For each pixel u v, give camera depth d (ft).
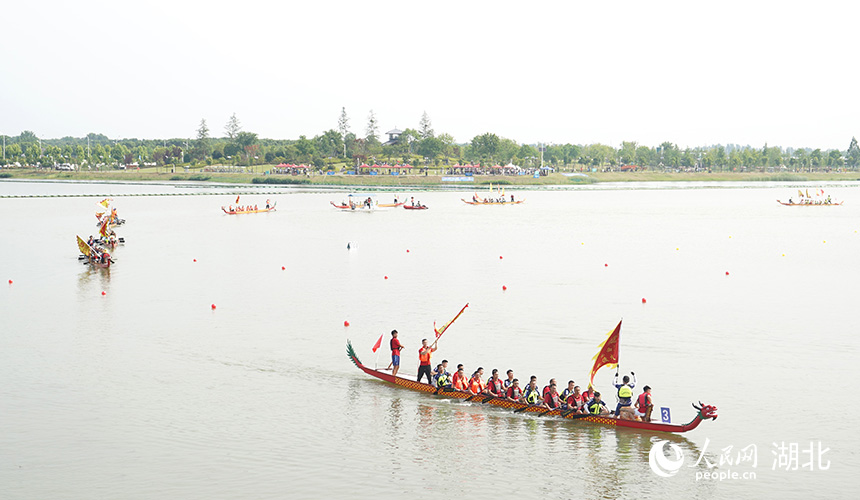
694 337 175.22
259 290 239.71
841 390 136.15
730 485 100.27
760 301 220.23
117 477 101.96
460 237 415.03
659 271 282.97
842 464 106.01
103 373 147.54
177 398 132.98
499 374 146.51
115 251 345.92
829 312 204.23
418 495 97.04
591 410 123.85
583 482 101.09
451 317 197.77
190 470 104.01
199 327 186.50
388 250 352.08
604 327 185.68
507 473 103.65
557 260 314.96
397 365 143.54
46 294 231.91
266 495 96.78
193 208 652.48
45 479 101.40
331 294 232.32
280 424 121.08
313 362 156.25
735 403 129.90
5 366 151.84
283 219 544.21
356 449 111.45
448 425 121.90
